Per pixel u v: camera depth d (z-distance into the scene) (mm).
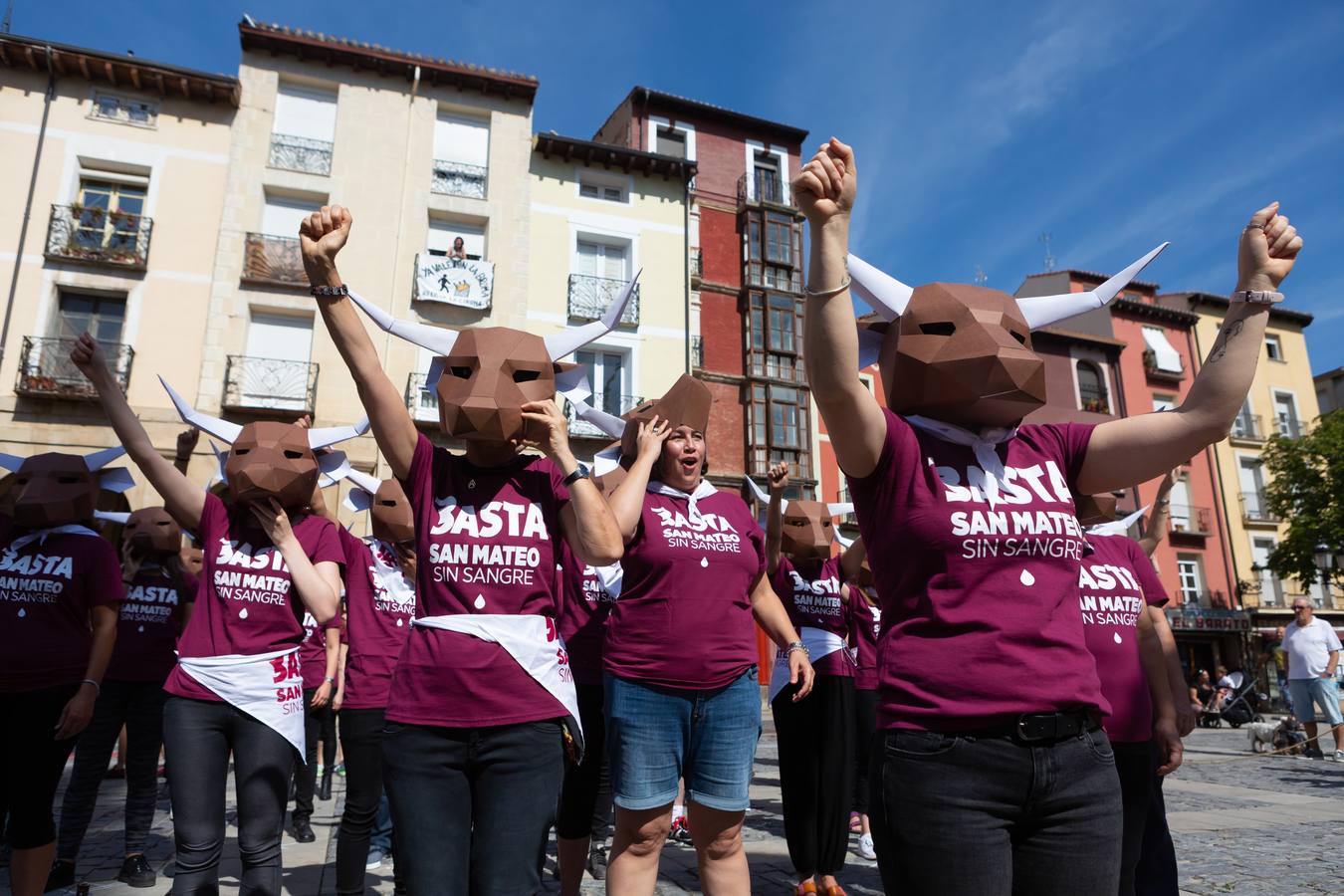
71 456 4004
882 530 2070
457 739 2473
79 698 3629
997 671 1860
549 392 2727
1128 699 3244
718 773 3336
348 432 4117
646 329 20906
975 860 1808
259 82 18672
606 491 4305
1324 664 11664
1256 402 30234
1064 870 1835
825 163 1867
